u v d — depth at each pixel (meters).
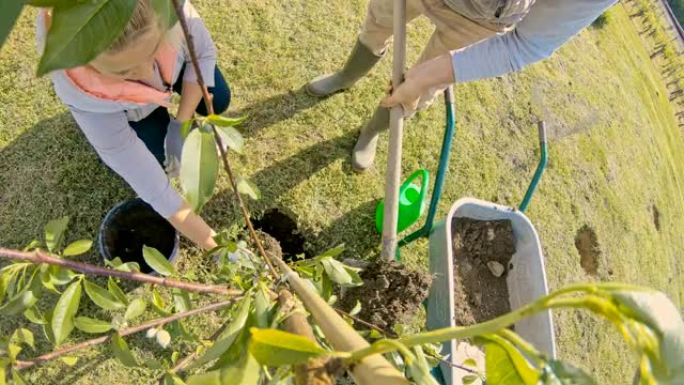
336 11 2.92
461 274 2.47
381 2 2.02
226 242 1.18
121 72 1.10
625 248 3.53
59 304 0.97
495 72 1.73
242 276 1.20
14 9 0.40
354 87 2.79
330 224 2.53
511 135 3.19
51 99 2.36
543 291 2.34
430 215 2.28
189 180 0.70
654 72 5.63
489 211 2.39
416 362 0.59
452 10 1.86
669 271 3.93
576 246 3.30
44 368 2.01
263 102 2.61
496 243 2.50
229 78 2.59
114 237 2.03
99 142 1.49
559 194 3.25
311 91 2.68
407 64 3.02
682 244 4.27
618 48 4.84
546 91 3.52
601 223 3.41
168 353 2.14
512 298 2.52
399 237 2.60
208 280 2.25
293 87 2.69
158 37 1.00
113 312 2.12
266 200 2.45
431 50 2.18
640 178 3.98
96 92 1.30
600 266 3.31
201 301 2.21
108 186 2.31
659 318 0.37
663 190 4.27
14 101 2.32
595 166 3.56
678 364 0.36
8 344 1.00
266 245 2.13
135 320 2.13
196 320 2.18
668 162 4.59
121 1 0.47
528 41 1.65
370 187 2.66
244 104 2.58
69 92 1.33
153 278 1.02
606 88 4.14
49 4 0.46
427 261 2.63
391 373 0.59
